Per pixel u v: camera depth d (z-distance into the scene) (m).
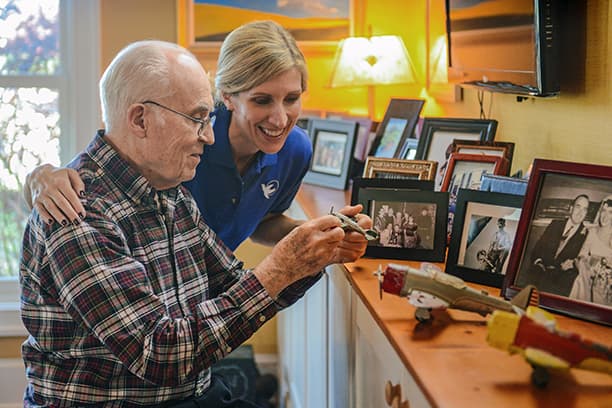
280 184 2.22
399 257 1.81
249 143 2.03
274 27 1.90
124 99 1.61
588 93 1.74
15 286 3.76
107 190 1.63
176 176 1.65
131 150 1.64
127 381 1.62
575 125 1.81
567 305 1.35
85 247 1.53
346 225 1.62
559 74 1.86
